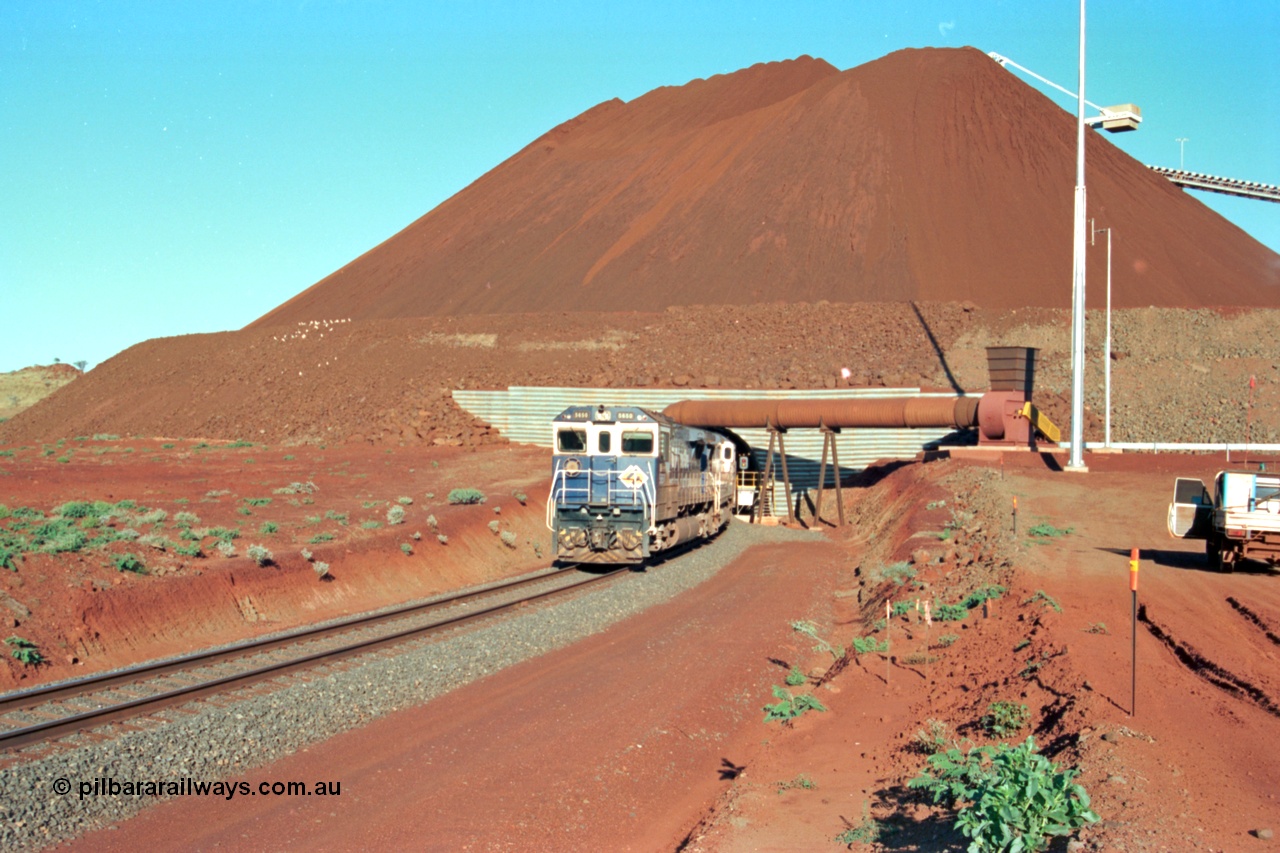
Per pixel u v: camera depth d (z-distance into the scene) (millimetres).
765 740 14414
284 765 12656
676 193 121188
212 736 12867
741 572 31047
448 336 88812
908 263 94250
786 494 49438
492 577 32094
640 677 17219
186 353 101062
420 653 17719
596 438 30062
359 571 27688
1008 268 91188
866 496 47562
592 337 83250
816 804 11062
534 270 110312
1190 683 13094
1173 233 99125
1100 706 12000
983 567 23250
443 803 11453
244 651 17938
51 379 134125
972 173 109688
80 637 19484
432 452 59094
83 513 29469
